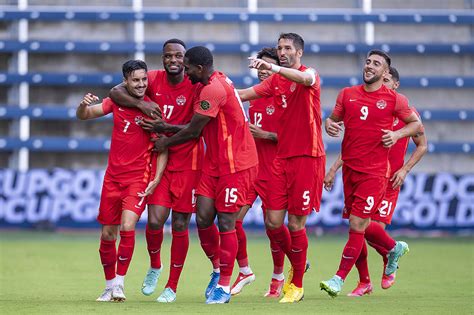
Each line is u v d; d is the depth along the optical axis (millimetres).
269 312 25203
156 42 74375
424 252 52812
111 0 76312
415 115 30094
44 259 46562
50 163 73062
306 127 29156
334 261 46781
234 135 28156
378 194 30000
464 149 73750
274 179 29891
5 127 73125
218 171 28391
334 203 65062
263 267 43312
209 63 27719
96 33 75438
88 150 72250
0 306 26609
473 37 77750
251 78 72750
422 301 29500
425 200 65562
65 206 65000
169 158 29219
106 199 29266
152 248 29719
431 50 75812
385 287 33625
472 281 37594
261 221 66125
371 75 29828
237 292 32781
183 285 35406
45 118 72438
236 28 76312
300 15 75750
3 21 74688
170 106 29312
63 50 73562
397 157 33875
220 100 27750
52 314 24391
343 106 30406
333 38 76750
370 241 33000
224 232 28438
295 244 29500
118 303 27906
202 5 77000
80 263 44469
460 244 59094
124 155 29047
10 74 72812
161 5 76625
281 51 29406
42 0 75500
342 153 30703
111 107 29297
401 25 77375
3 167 72812
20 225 65062
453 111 74438
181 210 29188
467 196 65812
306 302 28875
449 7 77625
